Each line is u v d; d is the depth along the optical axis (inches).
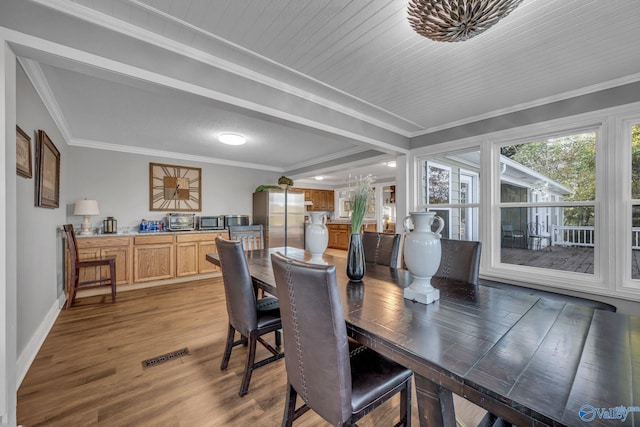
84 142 155.8
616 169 88.9
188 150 182.4
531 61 78.8
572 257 101.5
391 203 318.7
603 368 29.4
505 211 118.3
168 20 61.6
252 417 58.4
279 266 41.8
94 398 63.8
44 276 96.7
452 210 140.3
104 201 163.9
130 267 153.2
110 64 61.4
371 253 92.5
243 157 204.1
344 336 36.9
